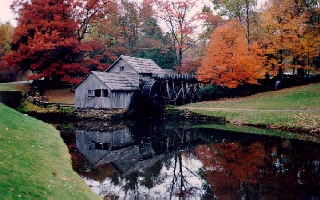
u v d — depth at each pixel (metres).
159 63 51.62
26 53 40.44
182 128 26.72
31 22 42.12
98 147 19.06
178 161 16.09
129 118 33.03
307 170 13.89
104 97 32.41
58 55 41.53
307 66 37.09
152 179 13.09
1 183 7.66
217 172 13.97
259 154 16.91
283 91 35.84
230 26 34.81
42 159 11.46
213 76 36.00
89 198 9.55
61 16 41.81
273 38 36.12
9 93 31.22
